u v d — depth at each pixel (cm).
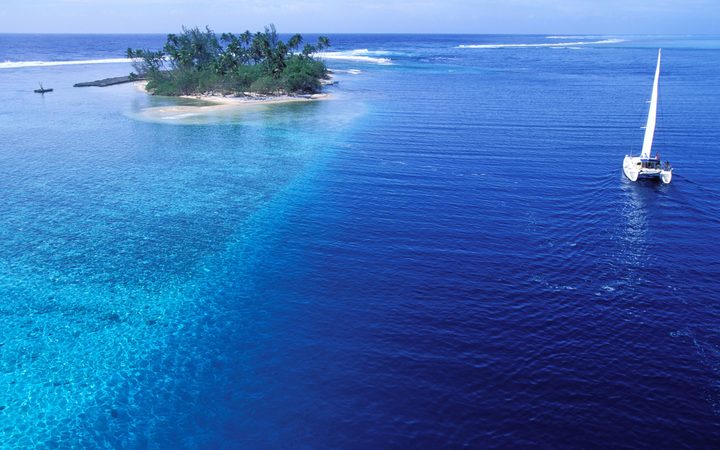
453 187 4616
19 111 8606
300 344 2472
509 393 2120
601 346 2412
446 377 2222
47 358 2397
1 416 2050
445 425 1962
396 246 3478
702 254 3319
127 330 2611
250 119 7919
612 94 10181
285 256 3369
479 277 3055
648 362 2298
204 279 3098
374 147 6062
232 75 10681
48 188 4688
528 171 5056
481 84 12025
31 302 2852
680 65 17238
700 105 8644
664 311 2689
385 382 2200
